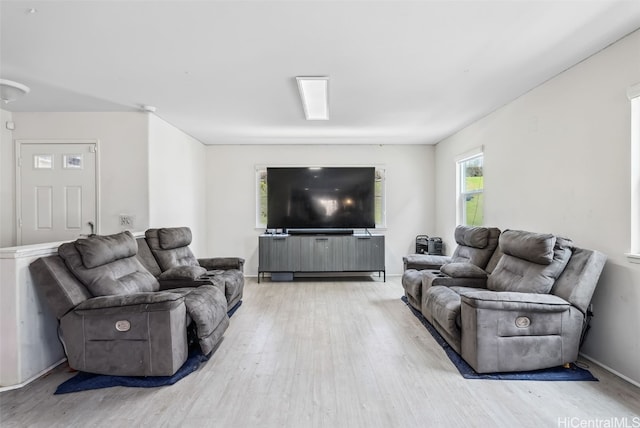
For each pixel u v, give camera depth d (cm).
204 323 270
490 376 244
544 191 327
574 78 287
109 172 418
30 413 204
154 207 430
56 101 377
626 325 242
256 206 632
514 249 302
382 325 359
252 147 632
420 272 423
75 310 241
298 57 269
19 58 270
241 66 285
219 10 204
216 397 221
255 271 634
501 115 401
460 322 274
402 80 318
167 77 309
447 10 206
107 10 204
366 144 633
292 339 320
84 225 418
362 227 616
